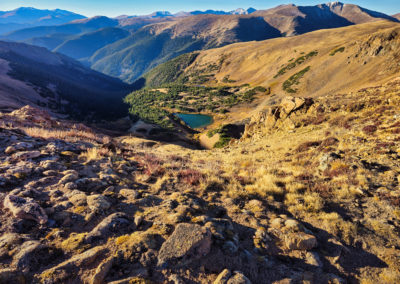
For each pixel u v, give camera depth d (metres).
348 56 151.75
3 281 2.92
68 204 4.94
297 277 3.75
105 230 4.20
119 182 6.70
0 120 13.09
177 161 11.91
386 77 105.44
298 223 5.16
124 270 3.43
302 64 198.25
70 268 3.29
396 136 11.98
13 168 6.21
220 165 12.42
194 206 5.68
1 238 3.67
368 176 8.45
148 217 4.95
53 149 8.55
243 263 3.89
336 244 4.79
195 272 3.58
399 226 5.58
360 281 3.94
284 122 29.02
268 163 12.99
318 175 9.40
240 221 5.36
